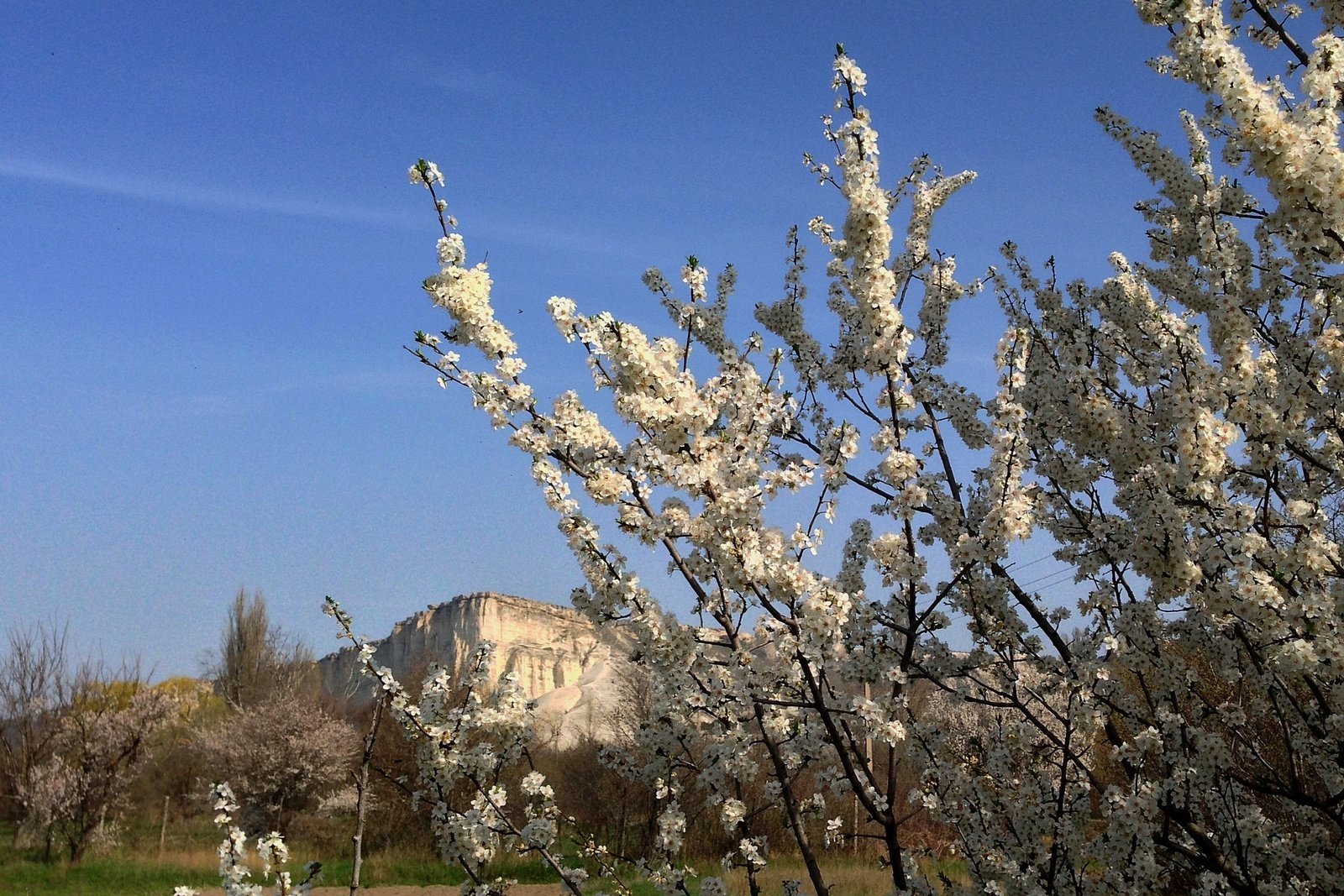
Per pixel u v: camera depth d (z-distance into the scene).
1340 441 5.45
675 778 5.73
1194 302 6.27
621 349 4.50
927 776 5.78
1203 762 5.10
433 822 5.59
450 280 4.82
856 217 4.48
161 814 33.28
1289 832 6.36
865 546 5.52
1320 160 3.93
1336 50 4.00
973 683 6.16
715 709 5.34
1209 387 5.02
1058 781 5.81
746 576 4.27
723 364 5.36
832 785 5.55
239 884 4.16
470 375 4.89
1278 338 5.92
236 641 44.16
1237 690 6.05
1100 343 6.30
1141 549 5.07
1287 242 4.29
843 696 5.04
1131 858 4.96
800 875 10.32
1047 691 5.57
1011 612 5.30
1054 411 5.73
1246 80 4.07
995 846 5.46
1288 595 4.65
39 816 27.23
